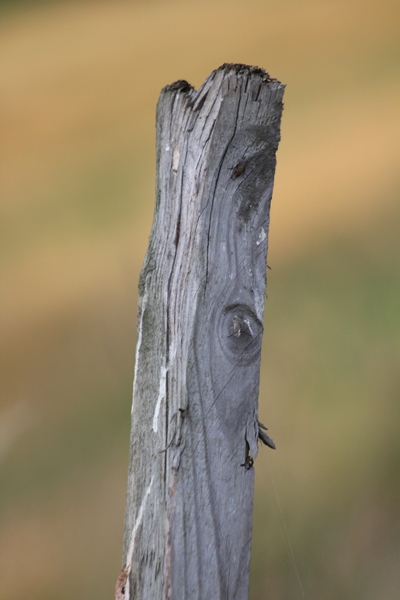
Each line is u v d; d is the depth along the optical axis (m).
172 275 1.92
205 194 1.90
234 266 1.91
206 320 1.90
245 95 1.91
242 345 1.90
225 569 1.89
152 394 1.93
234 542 1.89
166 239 1.93
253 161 1.91
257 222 1.91
